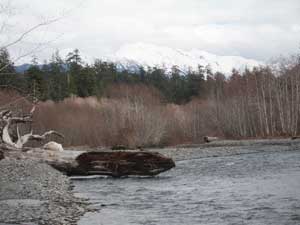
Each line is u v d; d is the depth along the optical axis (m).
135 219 16.94
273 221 16.00
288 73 98.75
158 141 72.88
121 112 77.00
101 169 31.97
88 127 74.06
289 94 95.31
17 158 32.91
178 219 16.88
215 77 154.50
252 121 92.75
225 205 19.50
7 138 33.16
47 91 93.69
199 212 18.16
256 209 18.23
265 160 43.16
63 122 72.88
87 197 22.86
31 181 25.69
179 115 92.31
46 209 17.67
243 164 40.28
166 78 169.25
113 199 22.17
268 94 96.56
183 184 27.77
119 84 126.44
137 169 32.19
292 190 22.84
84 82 122.38
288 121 85.94
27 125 55.28
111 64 159.50
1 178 26.28
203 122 95.00
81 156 31.86
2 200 19.67
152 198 22.33
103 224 15.99
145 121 72.81
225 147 66.00
